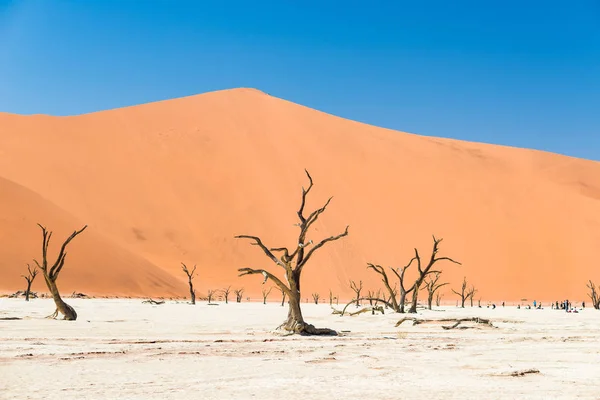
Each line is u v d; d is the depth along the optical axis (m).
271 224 122.19
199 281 109.25
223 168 134.00
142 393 10.39
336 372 13.13
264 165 135.38
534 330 28.30
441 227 124.00
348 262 115.38
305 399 9.85
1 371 12.88
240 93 162.75
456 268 116.50
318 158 138.62
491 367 14.11
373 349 18.20
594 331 27.69
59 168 126.19
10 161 125.31
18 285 82.31
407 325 31.83
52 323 29.95
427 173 137.25
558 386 11.34
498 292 112.56
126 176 129.12
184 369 13.49
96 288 87.00
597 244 121.56
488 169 141.00
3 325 27.89
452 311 54.84
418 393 10.48
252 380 11.92
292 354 16.62
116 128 142.25
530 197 132.38
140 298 86.56
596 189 137.75
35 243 89.62
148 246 116.38
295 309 24.75
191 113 150.62
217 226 121.88
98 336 22.31
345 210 125.56
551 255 119.56
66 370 13.11
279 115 152.25
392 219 124.56
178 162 134.38
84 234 95.88
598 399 9.99
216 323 32.03
